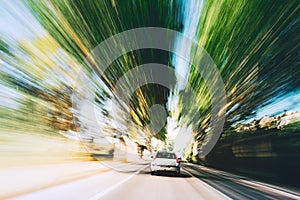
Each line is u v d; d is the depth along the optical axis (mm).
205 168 30453
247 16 18000
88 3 17484
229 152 27078
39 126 19938
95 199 7406
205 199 8266
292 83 18125
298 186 13938
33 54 17359
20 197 6973
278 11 15586
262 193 10516
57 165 16469
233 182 14398
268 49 17719
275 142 17344
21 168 12883
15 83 17938
